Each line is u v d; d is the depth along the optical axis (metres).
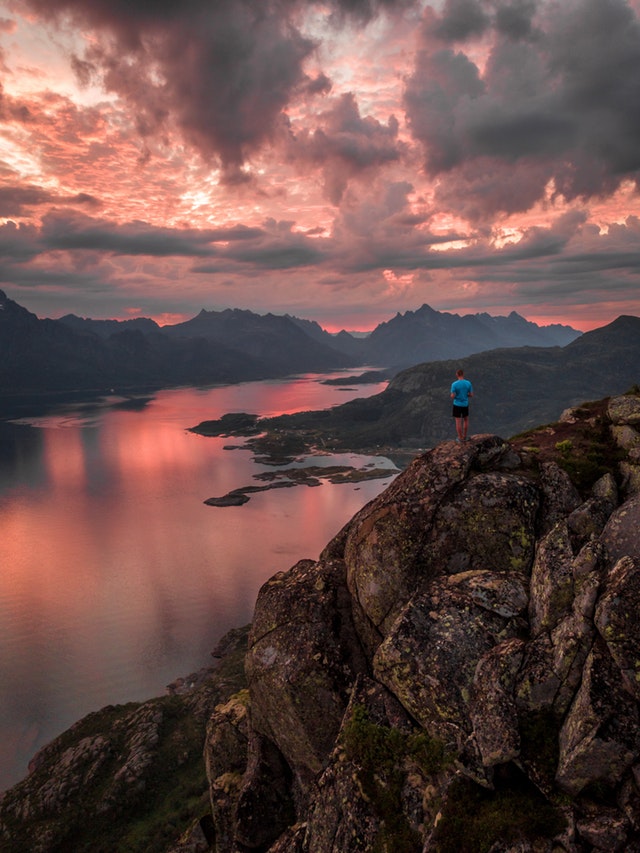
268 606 22.47
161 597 161.50
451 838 12.65
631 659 12.09
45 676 123.44
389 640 16.92
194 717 89.88
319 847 15.50
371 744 15.63
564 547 16.33
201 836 24.81
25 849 66.06
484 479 20.31
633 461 19.77
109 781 76.69
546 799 12.34
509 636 15.68
